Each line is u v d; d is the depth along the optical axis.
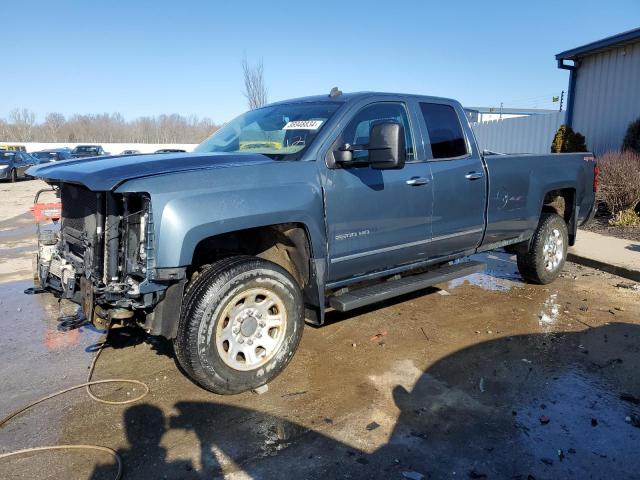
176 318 3.48
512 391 3.73
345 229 4.09
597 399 3.61
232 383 3.56
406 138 4.66
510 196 5.59
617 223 10.00
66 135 85.12
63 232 4.17
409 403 3.57
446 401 3.59
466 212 5.10
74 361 4.34
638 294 6.10
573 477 2.79
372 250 4.33
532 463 2.91
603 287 6.41
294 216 3.71
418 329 4.97
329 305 4.20
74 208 3.96
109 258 3.42
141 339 4.79
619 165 10.22
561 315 5.35
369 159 3.85
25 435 3.23
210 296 3.40
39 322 5.29
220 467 2.90
